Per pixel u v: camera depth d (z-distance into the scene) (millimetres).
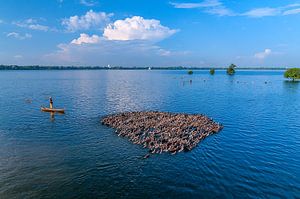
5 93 107938
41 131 49406
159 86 150500
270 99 95188
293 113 68500
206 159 35781
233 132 49562
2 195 26219
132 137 44594
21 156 36438
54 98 94688
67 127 52500
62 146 40844
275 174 31438
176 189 27875
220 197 26438
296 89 132625
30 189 27438
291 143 42938
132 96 103375
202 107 78500
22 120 58250
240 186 28531
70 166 33250
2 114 64625
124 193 27062
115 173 31422
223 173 31609
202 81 192875
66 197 26172
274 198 26250
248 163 34594
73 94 107938
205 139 44719
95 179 29891
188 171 32062
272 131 50406
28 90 121312
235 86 149875
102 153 37844
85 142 42844
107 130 50219
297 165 34031
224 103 86000
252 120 60250
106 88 137250
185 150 38844
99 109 73750
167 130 48656
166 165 33719
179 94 110938
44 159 35438
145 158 35875
